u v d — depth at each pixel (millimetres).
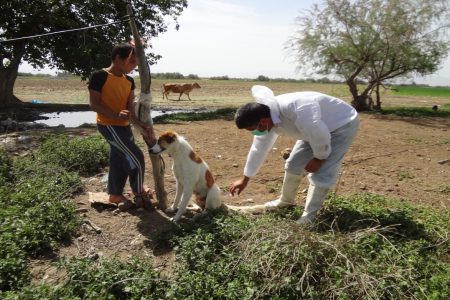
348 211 5352
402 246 4555
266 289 3768
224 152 9742
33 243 4547
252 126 4527
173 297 3674
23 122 15352
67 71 21016
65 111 20219
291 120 4645
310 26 20422
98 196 6098
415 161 9445
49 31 19766
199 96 34000
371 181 7625
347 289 3682
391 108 22953
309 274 3812
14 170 6980
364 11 19359
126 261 4293
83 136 10445
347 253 4047
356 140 12039
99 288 3752
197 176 5293
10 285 3865
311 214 5023
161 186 5766
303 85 59438
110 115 5301
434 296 3711
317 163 4754
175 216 5355
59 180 6637
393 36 19031
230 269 4027
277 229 4254
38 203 5422
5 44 19328
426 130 14758
